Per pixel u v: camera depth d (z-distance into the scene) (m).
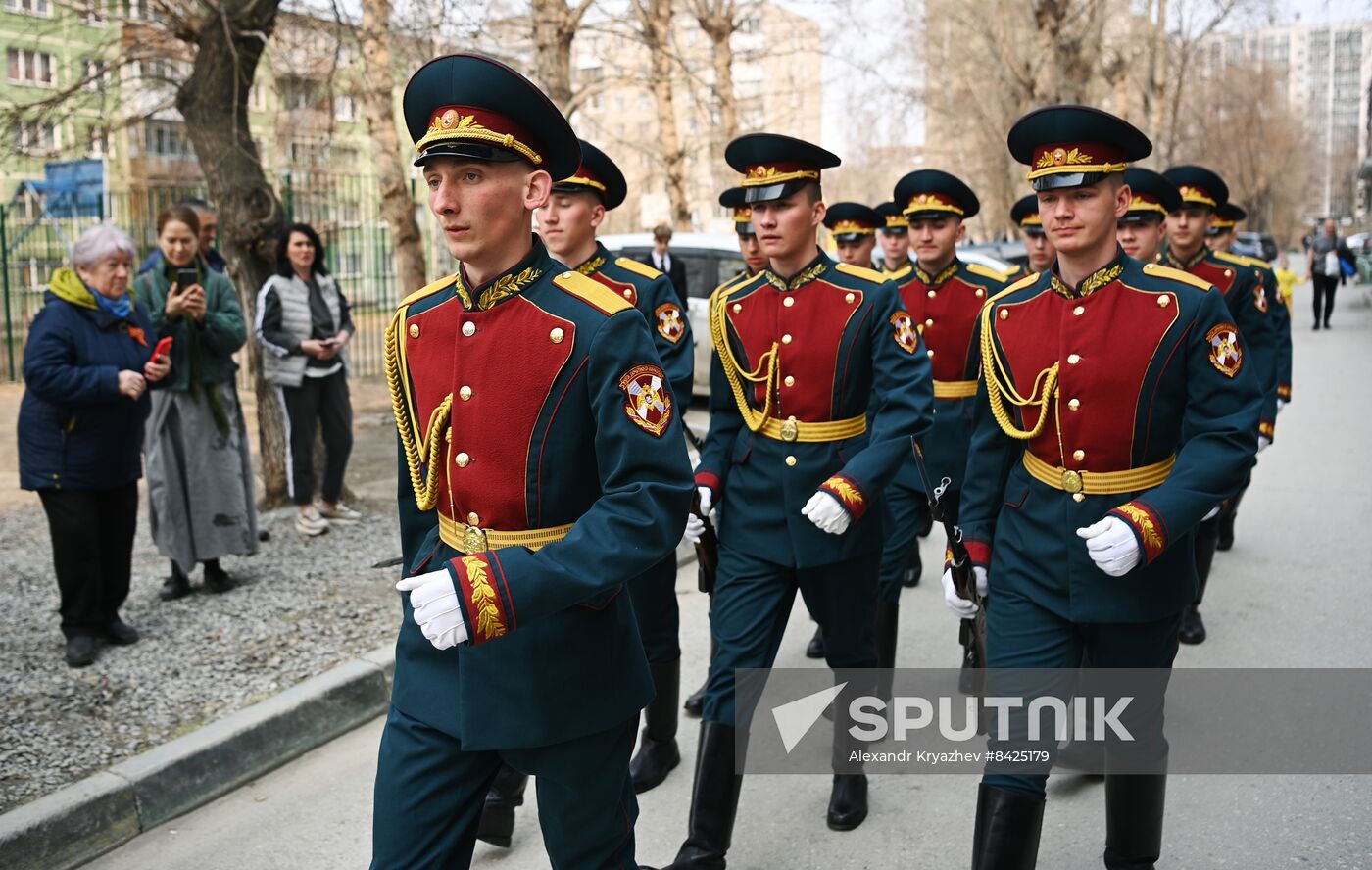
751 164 3.73
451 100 2.22
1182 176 5.18
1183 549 3.05
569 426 2.30
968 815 3.81
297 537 6.75
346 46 7.38
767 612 3.54
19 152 7.68
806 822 3.79
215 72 7.03
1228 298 5.18
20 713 4.22
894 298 3.66
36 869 3.41
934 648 5.39
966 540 3.23
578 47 13.82
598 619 2.39
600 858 2.48
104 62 7.78
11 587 5.85
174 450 5.45
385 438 10.23
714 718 3.34
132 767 3.78
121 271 4.78
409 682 2.38
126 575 4.96
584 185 4.09
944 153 29.81
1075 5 20.98
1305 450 9.86
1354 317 23.72
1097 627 3.06
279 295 6.57
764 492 3.64
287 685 4.53
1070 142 3.03
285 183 12.66
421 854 2.29
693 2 16.06
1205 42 36.19
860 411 3.72
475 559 2.10
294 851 3.60
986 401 3.28
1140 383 3.00
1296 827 3.61
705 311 12.11
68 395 4.55
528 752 2.35
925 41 25.05
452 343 2.38
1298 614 5.71
